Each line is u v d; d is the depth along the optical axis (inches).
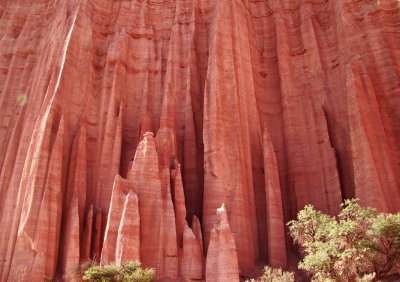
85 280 943.0
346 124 1252.5
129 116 1369.3
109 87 1376.7
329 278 726.5
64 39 1445.6
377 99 1211.2
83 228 1131.9
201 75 1444.4
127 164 1274.6
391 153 1131.9
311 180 1249.4
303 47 1449.3
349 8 1370.6
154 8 1596.9
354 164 1114.1
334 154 1229.1
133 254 955.3
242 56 1389.0
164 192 1080.2
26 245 1045.8
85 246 1077.1
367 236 773.9
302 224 886.4
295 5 1545.3
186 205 1196.5
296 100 1382.9
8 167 1328.7
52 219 1068.5
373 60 1263.5
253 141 1275.8
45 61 1486.2
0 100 1533.0
